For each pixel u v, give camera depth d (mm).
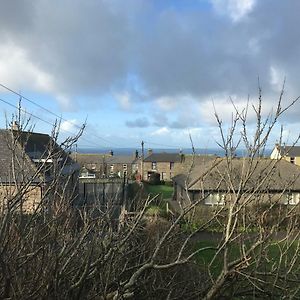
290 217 4902
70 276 4812
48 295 4188
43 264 4285
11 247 4137
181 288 5766
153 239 5750
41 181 4797
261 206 4672
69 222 4832
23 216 4504
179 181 33812
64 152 5152
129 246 5617
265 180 4730
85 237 4898
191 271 5867
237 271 4629
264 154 4398
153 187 53094
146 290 5406
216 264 6246
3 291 3961
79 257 4945
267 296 5500
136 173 67438
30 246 4391
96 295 4918
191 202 5031
